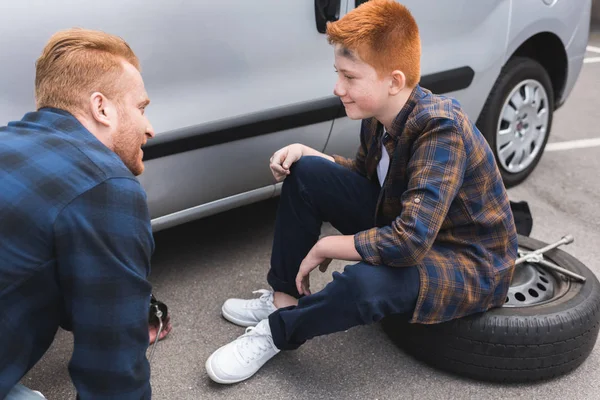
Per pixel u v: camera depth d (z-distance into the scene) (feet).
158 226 7.13
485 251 5.68
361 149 6.36
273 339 5.93
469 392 6.01
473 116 9.52
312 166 6.30
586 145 12.33
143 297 3.86
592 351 6.59
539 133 10.64
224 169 7.23
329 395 5.95
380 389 6.04
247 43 6.86
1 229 3.50
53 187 3.56
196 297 7.47
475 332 5.77
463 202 5.48
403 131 5.27
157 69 6.36
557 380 6.18
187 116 6.68
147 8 6.13
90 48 3.92
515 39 9.43
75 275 3.58
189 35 6.45
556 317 5.80
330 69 7.68
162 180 6.78
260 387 6.04
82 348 3.76
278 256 6.48
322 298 5.41
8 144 3.69
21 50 5.60
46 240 3.53
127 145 4.12
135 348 3.86
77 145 3.74
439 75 8.48
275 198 10.01
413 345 6.23
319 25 7.32
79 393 3.87
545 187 10.55
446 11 8.36
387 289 5.28
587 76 17.25
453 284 5.48
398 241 5.10
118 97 3.96
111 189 3.67
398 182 5.58
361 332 6.86
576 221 9.43
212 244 8.68
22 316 3.66
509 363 5.88
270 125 7.28
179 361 6.38
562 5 10.01
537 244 7.22
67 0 5.70
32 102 5.82
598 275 7.97
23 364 3.80
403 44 5.04
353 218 6.37
